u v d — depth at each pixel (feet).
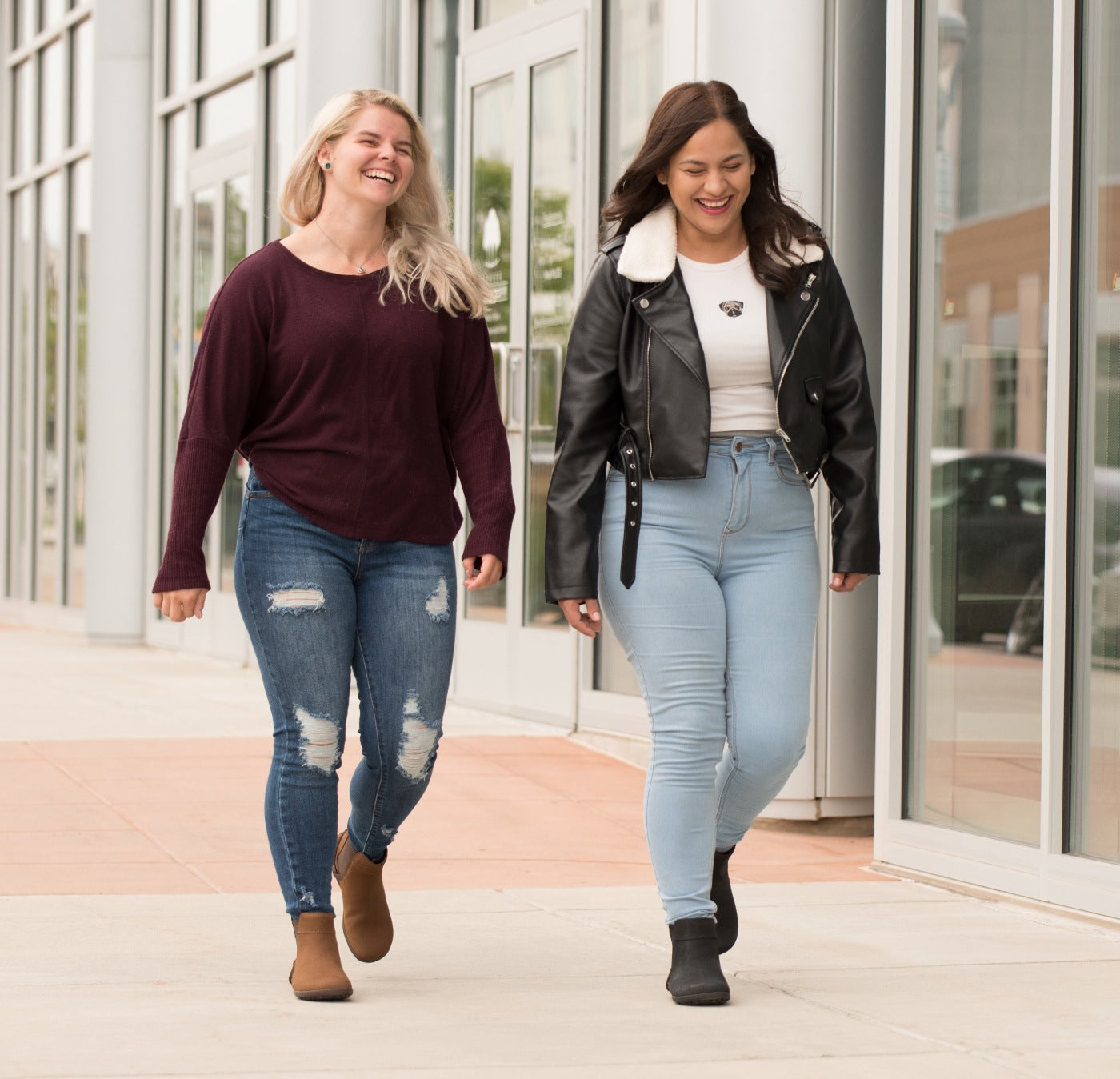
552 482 24.67
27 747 47.06
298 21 63.62
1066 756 30.35
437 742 24.49
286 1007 23.29
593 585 24.48
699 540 23.99
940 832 32.86
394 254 24.20
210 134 77.30
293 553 23.62
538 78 51.29
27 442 98.63
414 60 60.29
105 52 82.48
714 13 38.55
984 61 33.06
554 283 50.44
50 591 95.40
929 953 27.20
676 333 23.76
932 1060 21.24
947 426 33.73
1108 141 29.76
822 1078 20.39
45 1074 20.06
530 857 34.78
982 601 32.65
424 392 24.25
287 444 23.77
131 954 26.20
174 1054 20.97
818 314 24.21
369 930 25.35
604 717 47.16
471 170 55.11
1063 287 30.25
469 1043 21.66
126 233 82.58
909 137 34.45
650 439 23.88
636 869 33.86
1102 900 29.17
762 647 24.07
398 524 23.91
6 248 101.60
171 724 52.31
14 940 27.04
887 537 34.22
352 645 24.18
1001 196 32.60
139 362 82.74
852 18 37.99
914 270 34.47
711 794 24.07
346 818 37.68
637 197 24.34
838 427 24.84
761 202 24.20
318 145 24.25
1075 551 30.27
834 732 38.04
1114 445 29.50
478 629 54.44
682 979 23.62
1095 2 29.99
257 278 23.73
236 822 37.45
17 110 100.99
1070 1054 21.57
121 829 36.58
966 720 32.91
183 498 23.65
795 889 32.42
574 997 24.11
